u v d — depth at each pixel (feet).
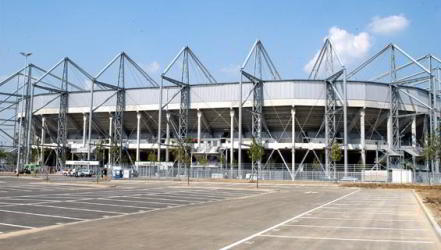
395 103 255.09
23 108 324.19
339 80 249.55
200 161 252.21
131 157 300.40
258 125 247.70
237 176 234.58
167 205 79.05
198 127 264.11
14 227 48.70
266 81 249.55
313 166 239.91
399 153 238.48
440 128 136.05
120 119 282.36
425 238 42.68
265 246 37.47
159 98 269.44
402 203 89.40
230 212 67.56
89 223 52.60
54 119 315.99
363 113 248.11
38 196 95.50
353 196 114.01
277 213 66.80
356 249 36.60
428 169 222.28
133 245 37.45
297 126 261.24
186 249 35.70
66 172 272.10
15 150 347.97
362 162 244.01
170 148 265.75
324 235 44.14
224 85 259.19
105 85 284.20
